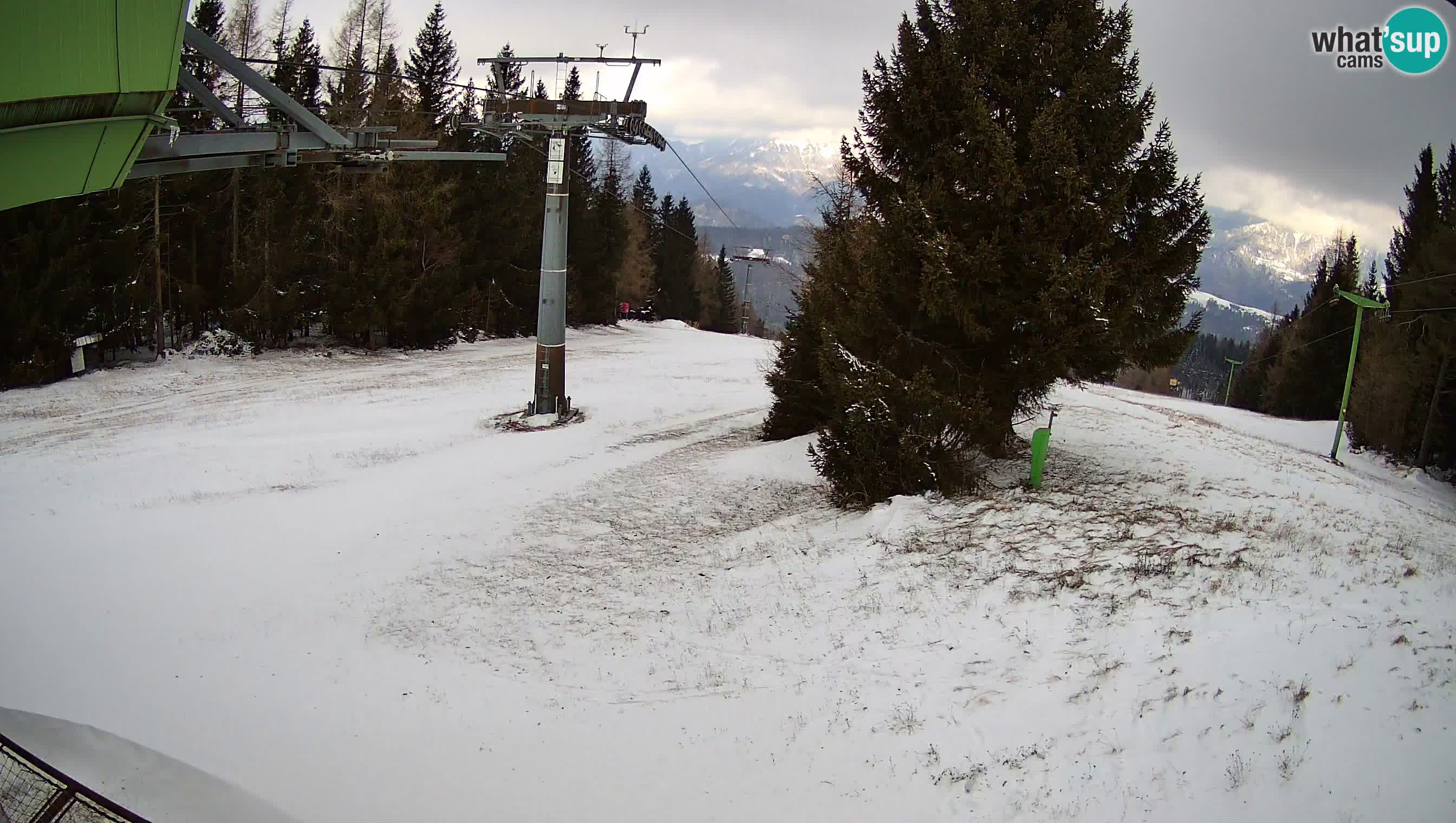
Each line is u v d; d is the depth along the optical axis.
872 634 10.98
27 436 24.23
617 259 69.12
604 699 10.23
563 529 16.94
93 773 7.81
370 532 16.80
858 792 7.93
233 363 37.62
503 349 48.28
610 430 26.62
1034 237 14.73
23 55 5.98
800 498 18.39
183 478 20.31
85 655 11.23
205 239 42.28
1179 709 8.03
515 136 27.36
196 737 9.14
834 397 17.50
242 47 44.69
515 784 8.43
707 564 14.66
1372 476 29.89
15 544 15.45
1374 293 52.41
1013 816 7.23
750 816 7.79
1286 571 10.77
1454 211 37.81
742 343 60.84
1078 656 9.38
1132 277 15.03
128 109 7.54
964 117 15.18
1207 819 6.69
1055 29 15.11
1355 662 8.20
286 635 12.25
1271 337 75.50
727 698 10.00
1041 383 15.30
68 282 31.91
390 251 41.75
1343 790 6.64
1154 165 15.38
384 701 10.23
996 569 12.13
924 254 14.91
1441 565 11.41
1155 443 21.12
